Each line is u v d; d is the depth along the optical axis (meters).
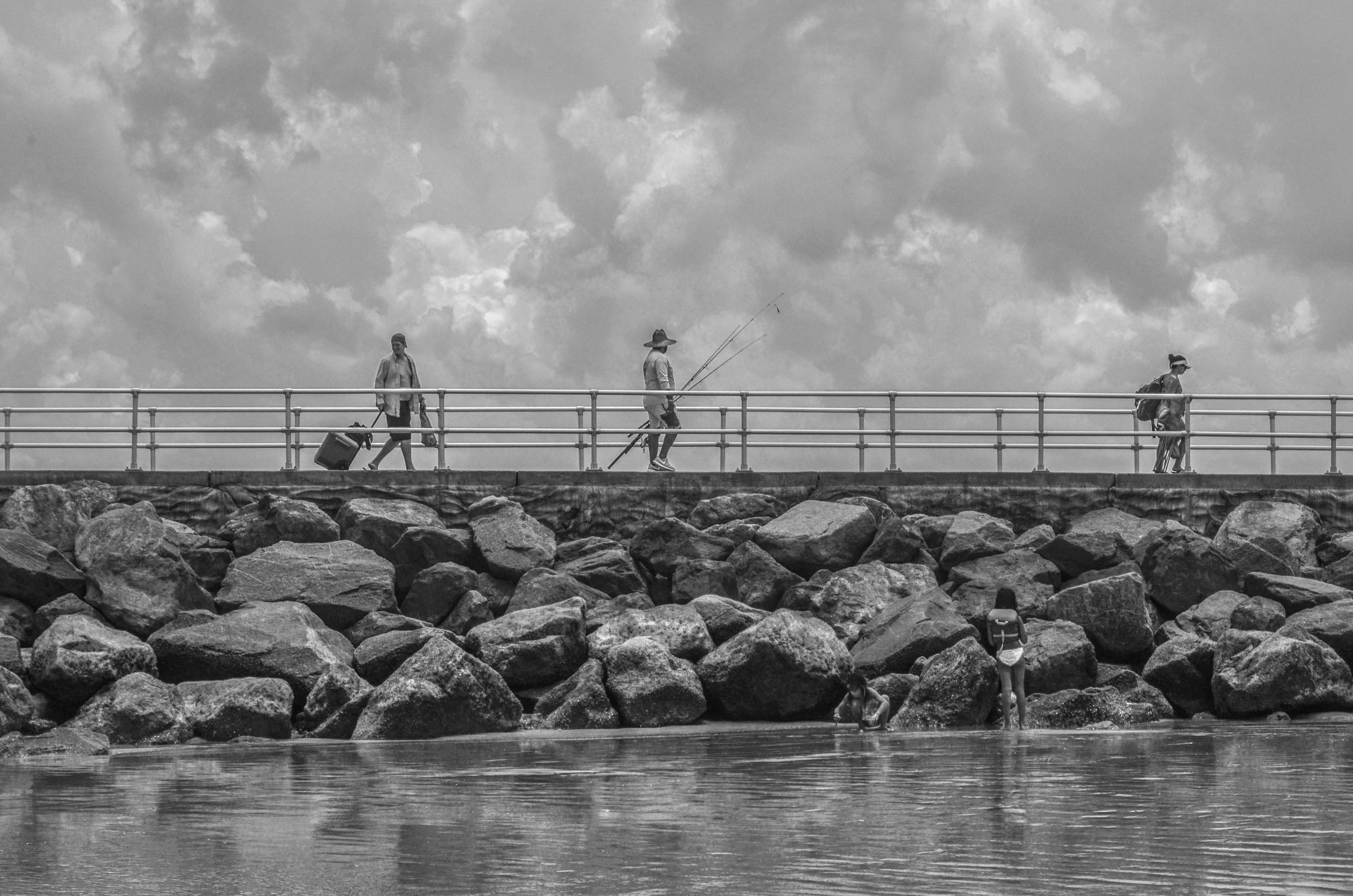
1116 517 26.58
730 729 20.02
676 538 24.98
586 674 20.84
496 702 19.89
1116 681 21.25
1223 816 10.37
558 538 26.23
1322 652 20.61
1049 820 10.29
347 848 9.52
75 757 16.70
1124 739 17.03
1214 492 27.44
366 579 23.44
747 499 26.38
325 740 19.08
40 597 22.75
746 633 21.05
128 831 10.38
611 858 9.03
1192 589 24.27
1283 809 10.70
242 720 19.22
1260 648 20.72
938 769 13.73
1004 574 24.44
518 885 8.21
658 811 11.08
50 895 8.05
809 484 26.86
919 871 8.43
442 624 23.81
